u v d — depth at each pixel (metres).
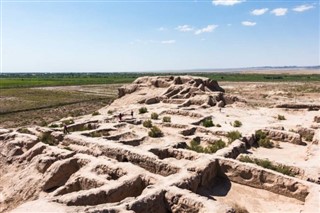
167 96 50.19
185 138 25.50
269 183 16.80
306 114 40.81
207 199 13.12
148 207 12.89
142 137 25.62
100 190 13.82
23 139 25.31
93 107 67.25
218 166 18.47
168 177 15.71
